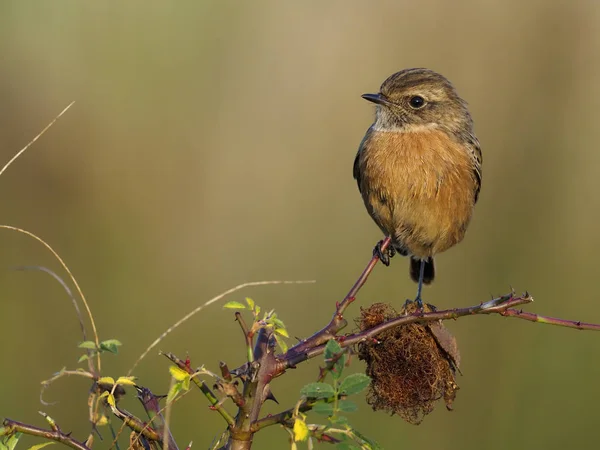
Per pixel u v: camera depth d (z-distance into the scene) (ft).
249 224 45.80
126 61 45.83
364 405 36.91
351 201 46.11
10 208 43.09
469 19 47.03
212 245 44.93
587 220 44.96
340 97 47.06
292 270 44.73
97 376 16.88
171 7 46.68
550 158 46.06
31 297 41.39
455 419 38.45
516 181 45.98
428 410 18.45
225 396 15.51
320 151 46.83
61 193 43.80
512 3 46.91
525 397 39.11
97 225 43.80
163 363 39.58
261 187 46.14
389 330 18.45
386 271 44.04
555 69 46.44
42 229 43.11
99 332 40.19
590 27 46.44
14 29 45.11
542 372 39.55
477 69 46.83
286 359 16.21
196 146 45.96
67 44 45.60
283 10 47.83
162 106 45.91
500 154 46.21
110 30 45.98
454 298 43.39
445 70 46.91
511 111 46.57
